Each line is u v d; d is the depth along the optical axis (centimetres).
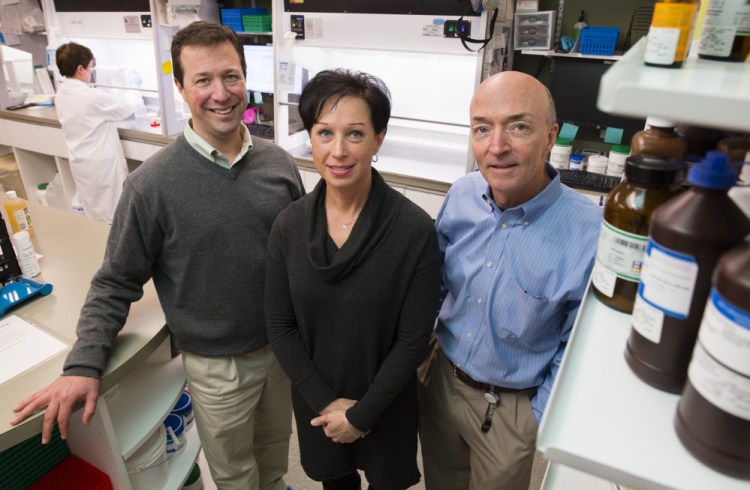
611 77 44
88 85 374
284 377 162
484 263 121
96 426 134
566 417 50
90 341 121
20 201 183
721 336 42
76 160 380
